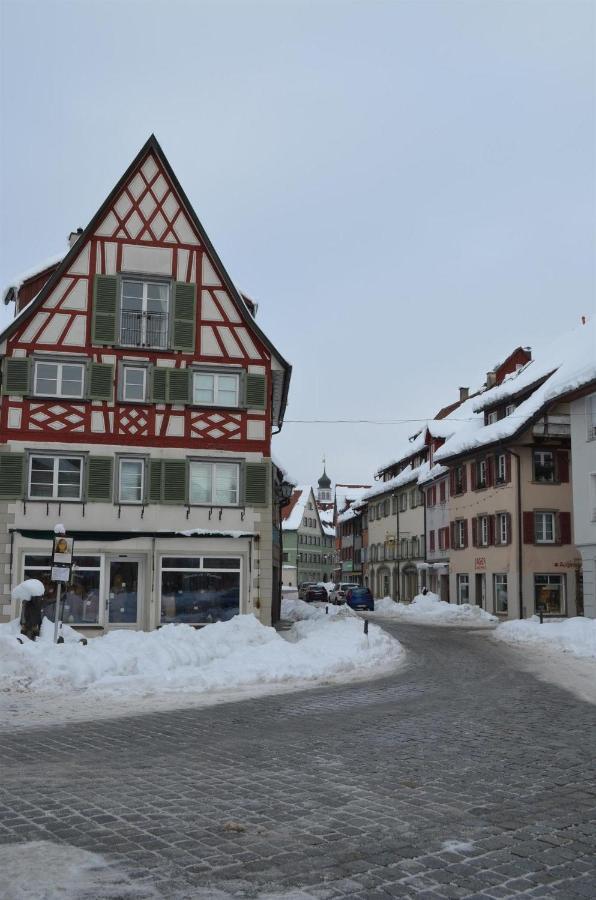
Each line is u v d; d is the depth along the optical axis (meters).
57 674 15.14
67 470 27.03
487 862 5.71
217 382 28.55
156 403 27.78
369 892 5.15
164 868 5.49
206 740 10.36
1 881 5.22
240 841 6.09
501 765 8.89
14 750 9.58
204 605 27.20
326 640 23.36
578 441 34.31
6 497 26.25
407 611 50.75
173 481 27.50
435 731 11.12
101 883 5.20
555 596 43.62
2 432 26.50
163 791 7.58
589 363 33.31
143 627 26.75
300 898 5.04
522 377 47.28
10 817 6.64
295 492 117.50
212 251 28.66
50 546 26.33
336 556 99.62
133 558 27.02
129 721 11.85
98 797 7.33
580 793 7.65
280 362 29.08
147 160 28.81
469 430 52.06
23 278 30.52
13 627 19.36
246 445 28.22
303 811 6.93
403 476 64.94
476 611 45.62
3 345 26.94
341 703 13.97
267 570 27.72
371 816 6.80
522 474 43.88
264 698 14.55
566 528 43.97
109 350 27.64
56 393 27.27
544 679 18.08
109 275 27.95
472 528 49.47
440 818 6.77
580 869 5.59
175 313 28.23
